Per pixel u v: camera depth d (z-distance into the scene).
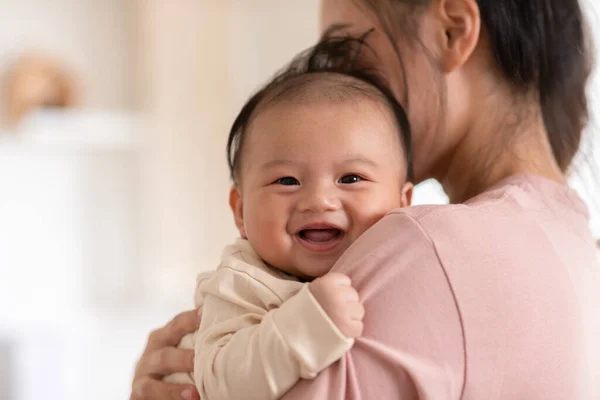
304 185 0.86
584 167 1.02
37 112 2.80
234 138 0.99
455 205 0.79
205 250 3.00
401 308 0.72
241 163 0.94
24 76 2.83
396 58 0.98
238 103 3.02
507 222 0.79
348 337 0.70
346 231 0.86
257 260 0.90
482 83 0.95
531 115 0.94
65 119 2.79
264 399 0.72
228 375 0.74
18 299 2.95
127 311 3.10
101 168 3.13
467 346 0.72
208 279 0.91
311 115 0.87
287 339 0.71
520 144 0.93
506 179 0.90
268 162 0.88
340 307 0.70
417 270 0.73
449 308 0.72
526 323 0.74
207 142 2.99
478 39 0.95
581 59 0.99
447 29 0.95
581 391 0.80
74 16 3.05
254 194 0.89
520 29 0.93
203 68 2.97
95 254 3.13
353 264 0.75
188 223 2.98
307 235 0.88
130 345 3.11
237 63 3.03
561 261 0.80
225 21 3.00
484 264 0.74
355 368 0.70
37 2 2.96
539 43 0.94
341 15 1.04
